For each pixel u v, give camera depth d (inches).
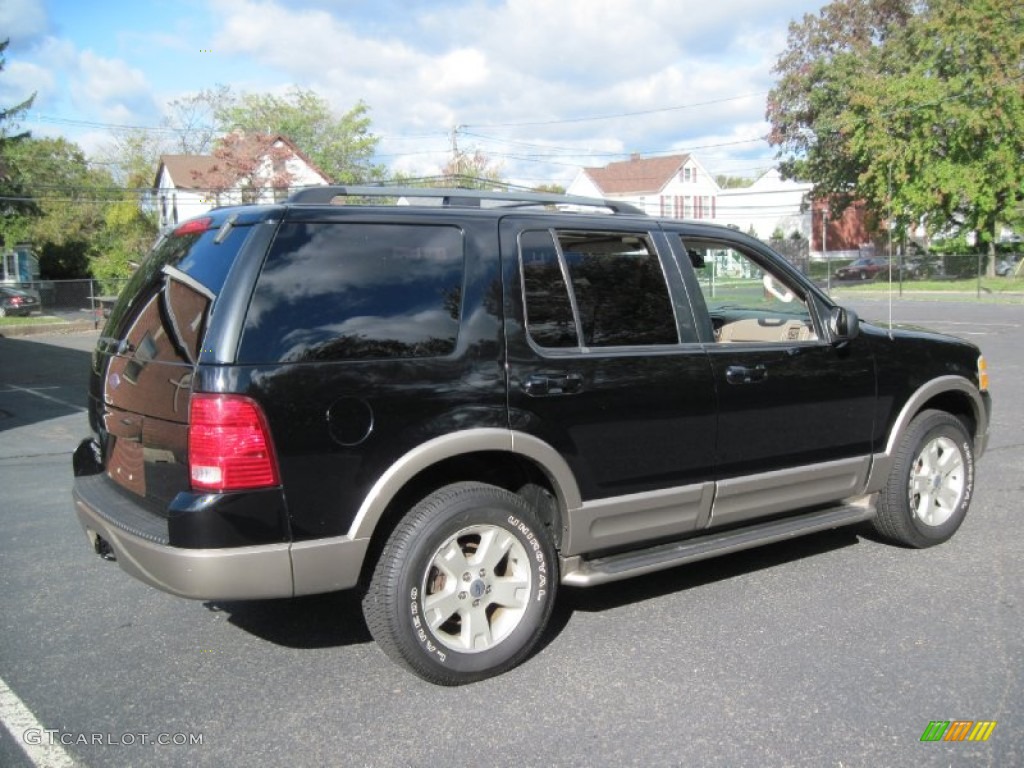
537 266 153.5
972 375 213.8
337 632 165.9
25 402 498.0
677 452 164.1
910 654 150.8
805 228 2593.5
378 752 122.9
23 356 786.2
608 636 161.0
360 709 135.3
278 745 125.0
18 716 134.0
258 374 125.6
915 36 1467.8
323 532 130.6
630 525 161.0
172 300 139.8
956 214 1732.3
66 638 163.6
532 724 129.8
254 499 125.3
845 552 206.5
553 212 157.9
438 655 139.1
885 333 198.2
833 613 169.5
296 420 127.5
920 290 1521.9
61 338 1022.4
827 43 1797.5
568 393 150.4
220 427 123.5
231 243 134.1
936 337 210.1
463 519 140.3
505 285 148.3
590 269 159.9
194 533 123.5
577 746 123.5
